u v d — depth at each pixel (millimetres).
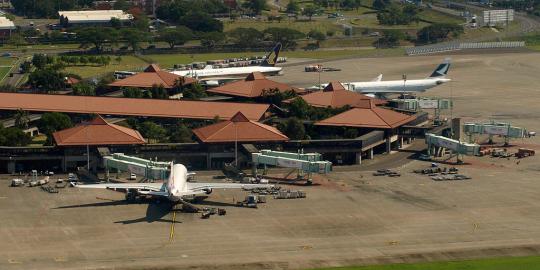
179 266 182875
